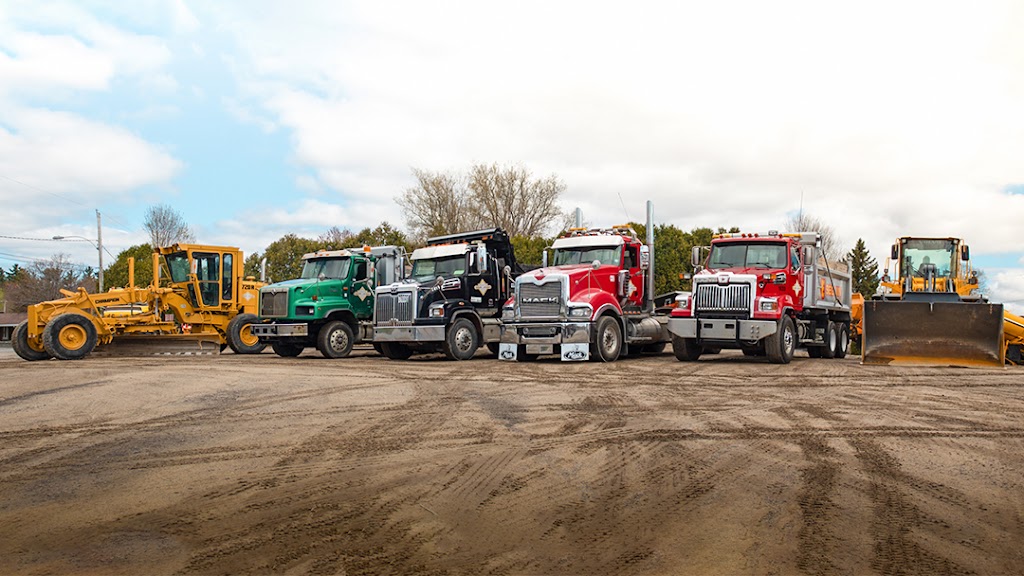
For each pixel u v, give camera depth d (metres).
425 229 48.12
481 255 19.20
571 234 20.11
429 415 9.66
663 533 5.00
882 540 4.83
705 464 6.86
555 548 4.74
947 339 16.41
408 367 16.58
